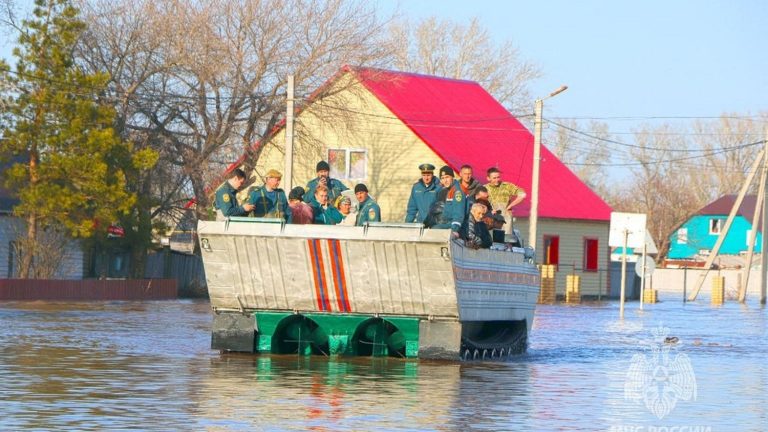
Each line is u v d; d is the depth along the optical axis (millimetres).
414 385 41406
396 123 141625
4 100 108250
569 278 132875
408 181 141125
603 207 157875
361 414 34031
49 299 106812
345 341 51031
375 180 142000
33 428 30750
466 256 49781
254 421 32344
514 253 56375
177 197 127312
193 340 59594
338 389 39719
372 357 51312
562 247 150500
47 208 106938
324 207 53031
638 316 99312
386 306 49562
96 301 108000
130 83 123562
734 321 92188
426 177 52906
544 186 152375
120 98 121375
